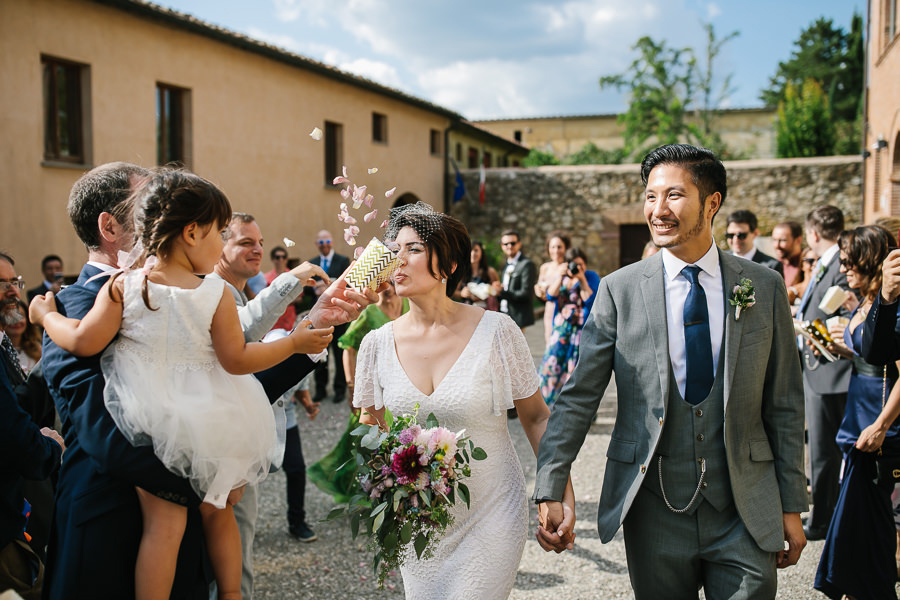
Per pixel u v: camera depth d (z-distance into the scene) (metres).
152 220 1.75
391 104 17.58
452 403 2.30
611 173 19.09
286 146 14.02
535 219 19.72
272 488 5.48
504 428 2.42
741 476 2.17
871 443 2.97
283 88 13.88
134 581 1.72
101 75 10.12
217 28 11.81
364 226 6.98
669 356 2.27
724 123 34.34
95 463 1.69
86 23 9.87
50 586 1.74
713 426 2.21
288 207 14.11
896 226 3.73
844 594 3.06
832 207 4.55
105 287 1.72
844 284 4.21
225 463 1.73
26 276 9.14
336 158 15.80
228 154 12.55
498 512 2.29
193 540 1.84
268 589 3.75
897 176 13.35
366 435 2.15
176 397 1.70
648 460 2.23
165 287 1.74
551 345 6.30
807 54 45.25
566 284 6.26
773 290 2.29
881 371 3.38
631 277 2.41
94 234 1.99
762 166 17.77
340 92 15.60
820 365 4.19
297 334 1.96
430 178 19.55
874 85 15.05
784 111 27.38
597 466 5.74
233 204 12.71
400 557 2.21
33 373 2.41
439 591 2.22
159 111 11.45
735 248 5.71
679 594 2.27
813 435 4.23
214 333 1.79
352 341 4.27
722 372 2.22
